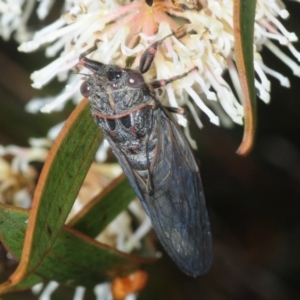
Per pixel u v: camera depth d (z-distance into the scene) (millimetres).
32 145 212
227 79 204
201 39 170
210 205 251
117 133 167
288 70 233
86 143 166
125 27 171
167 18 172
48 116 219
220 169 246
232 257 251
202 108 170
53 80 221
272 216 253
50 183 163
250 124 160
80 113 164
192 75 170
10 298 218
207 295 244
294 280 251
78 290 207
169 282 237
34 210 161
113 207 184
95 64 168
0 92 222
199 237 172
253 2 157
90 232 184
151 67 173
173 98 170
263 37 176
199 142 240
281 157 248
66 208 166
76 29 172
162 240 171
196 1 171
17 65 225
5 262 196
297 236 252
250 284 251
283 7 177
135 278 188
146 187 169
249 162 246
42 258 167
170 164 169
